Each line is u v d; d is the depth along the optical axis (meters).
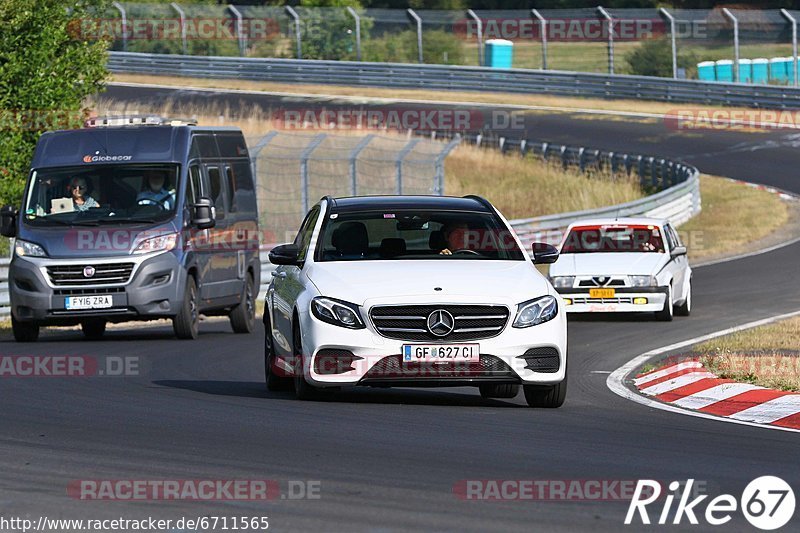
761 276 78.88
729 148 144.38
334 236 35.28
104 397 35.44
